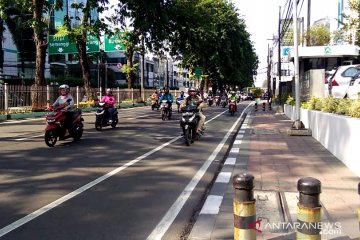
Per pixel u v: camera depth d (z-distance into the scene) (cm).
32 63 5866
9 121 2189
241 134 1547
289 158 991
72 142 1304
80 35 3027
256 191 682
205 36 3425
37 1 2703
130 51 4416
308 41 3566
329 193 661
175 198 673
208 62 5459
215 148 1225
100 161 980
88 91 3472
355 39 3028
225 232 507
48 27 2788
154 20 2728
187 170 897
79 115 1312
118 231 517
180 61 5741
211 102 4481
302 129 1443
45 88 2748
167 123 2048
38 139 1371
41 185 742
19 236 495
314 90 1638
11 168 887
